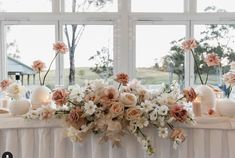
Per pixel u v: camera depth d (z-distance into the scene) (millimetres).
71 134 1621
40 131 1717
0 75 4574
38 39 4637
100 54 4695
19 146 1732
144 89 1690
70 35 4645
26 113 1738
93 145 1705
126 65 4605
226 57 4668
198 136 1694
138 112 1579
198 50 4652
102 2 4617
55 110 1651
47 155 1718
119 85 1718
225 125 1679
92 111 1558
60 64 4637
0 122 1709
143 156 1725
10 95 1774
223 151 1701
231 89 1926
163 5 4672
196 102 1779
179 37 4695
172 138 1636
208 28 4684
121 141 1684
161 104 1638
